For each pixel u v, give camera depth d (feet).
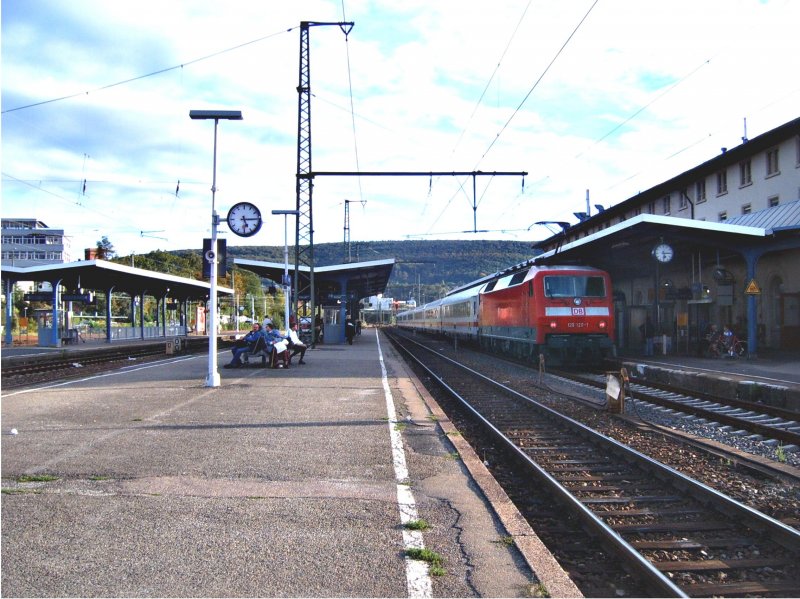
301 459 23.62
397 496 19.04
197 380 50.72
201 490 19.33
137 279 121.39
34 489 19.17
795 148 92.53
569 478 24.52
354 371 59.72
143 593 12.30
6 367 68.03
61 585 12.59
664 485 23.40
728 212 110.63
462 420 39.37
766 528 18.02
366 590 12.61
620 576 15.76
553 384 57.21
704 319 97.25
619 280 111.45
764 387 43.88
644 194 134.92
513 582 13.05
